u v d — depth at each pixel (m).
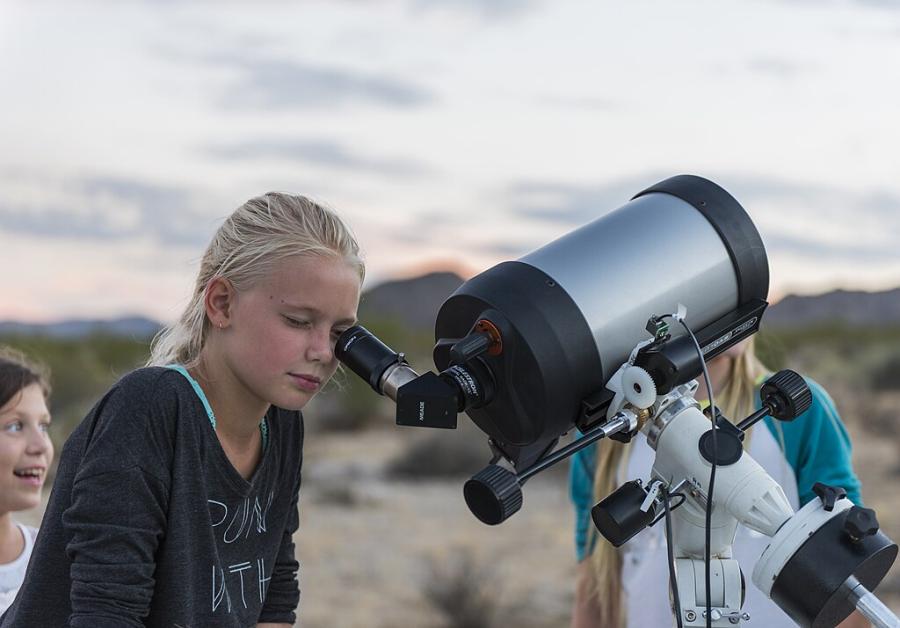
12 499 3.68
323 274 2.26
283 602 2.74
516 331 2.15
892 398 21.95
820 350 28.48
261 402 2.42
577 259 2.29
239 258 2.28
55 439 13.84
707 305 2.37
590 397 2.22
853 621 2.91
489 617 9.20
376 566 11.09
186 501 2.28
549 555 11.41
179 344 2.48
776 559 2.08
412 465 16.59
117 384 2.32
